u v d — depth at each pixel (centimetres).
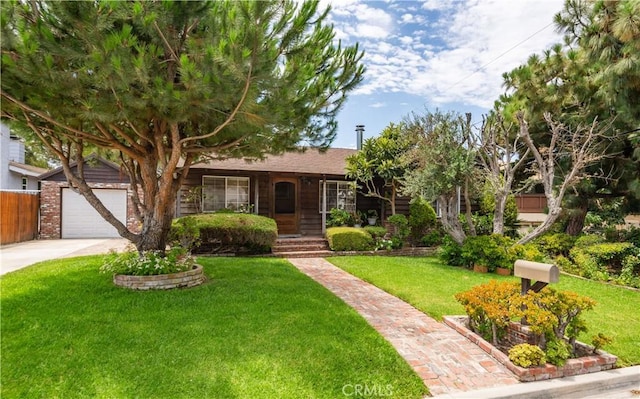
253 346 364
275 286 591
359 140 1558
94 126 571
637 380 337
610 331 446
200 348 356
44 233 1362
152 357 337
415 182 935
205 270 707
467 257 843
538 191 1664
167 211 627
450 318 466
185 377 307
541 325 342
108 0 371
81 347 351
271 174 1211
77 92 409
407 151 1102
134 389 289
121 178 1423
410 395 294
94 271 639
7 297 482
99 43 377
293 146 672
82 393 283
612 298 613
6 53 362
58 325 397
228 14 377
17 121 529
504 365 346
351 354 355
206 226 941
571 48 866
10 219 1182
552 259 936
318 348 364
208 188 1171
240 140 572
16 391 283
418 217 1239
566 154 902
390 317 484
